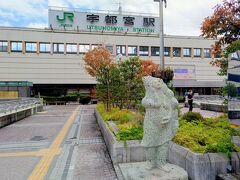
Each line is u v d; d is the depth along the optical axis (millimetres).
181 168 5582
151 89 5086
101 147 9117
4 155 8188
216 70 43750
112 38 39812
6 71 37719
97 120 16000
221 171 5477
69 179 6020
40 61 38812
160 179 5059
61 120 17703
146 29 40812
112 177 6129
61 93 40438
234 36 9859
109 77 14492
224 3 9617
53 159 7684
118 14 39969
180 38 42781
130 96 13898
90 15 39344
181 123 8688
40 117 19891
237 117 5559
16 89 36125
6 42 37688
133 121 9648
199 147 5852
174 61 42469
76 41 39281
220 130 7531
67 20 39000
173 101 5172
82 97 38531
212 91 43688
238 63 5449
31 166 7031
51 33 38812
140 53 40688
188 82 42438
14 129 13734
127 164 6816
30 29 38281
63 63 39406
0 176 6273
